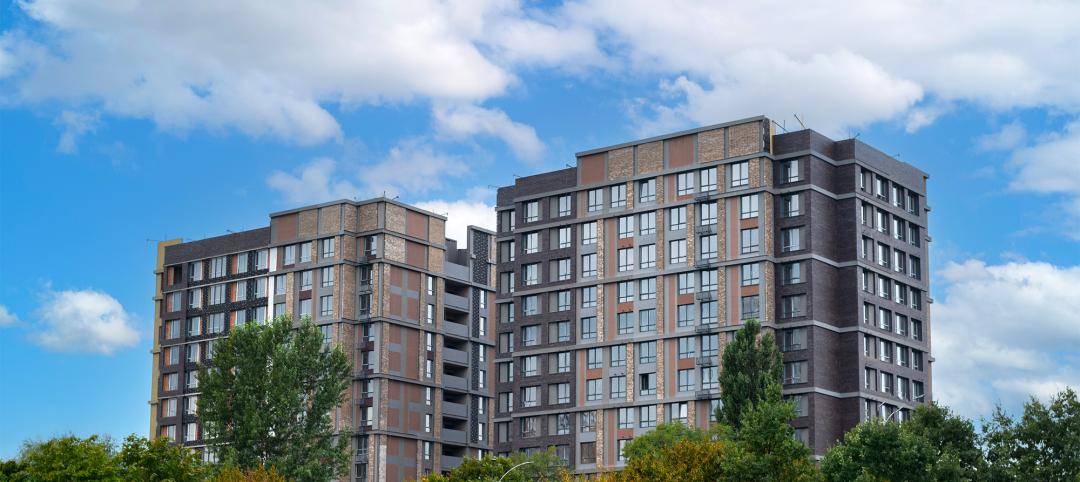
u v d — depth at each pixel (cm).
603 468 17212
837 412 16412
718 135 17150
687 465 11569
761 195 16712
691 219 17150
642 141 17712
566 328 17950
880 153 17488
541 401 17950
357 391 19788
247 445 15175
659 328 17162
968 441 11950
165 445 12544
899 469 11181
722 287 16775
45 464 11406
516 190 18738
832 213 16938
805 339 16300
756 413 10956
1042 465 11569
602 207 17912
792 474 10619
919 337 17675
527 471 16025
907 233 17762
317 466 15212
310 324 16225
